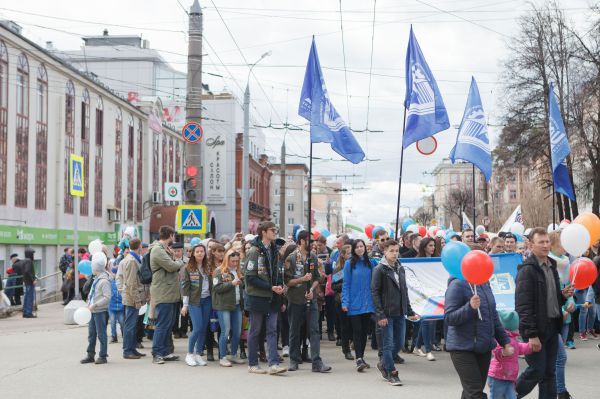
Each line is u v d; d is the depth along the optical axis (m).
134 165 41.28
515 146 31.16
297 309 9.90
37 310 21.62
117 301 11.95
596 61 27.17
